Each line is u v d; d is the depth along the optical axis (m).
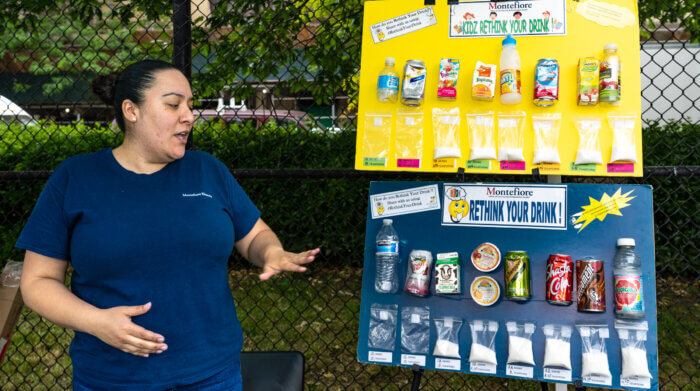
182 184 1.66
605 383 1.87
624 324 1.87
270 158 5.29
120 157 1.65
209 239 1.62
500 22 2.06
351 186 5.36
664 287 4.87
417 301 2.10
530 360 1.93
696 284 4.91
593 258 1.95
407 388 3.32
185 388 1.57
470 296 2.05
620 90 1.94
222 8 3.60
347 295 5.00
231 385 1.66
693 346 3.76
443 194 2.12
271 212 5.45
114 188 1.58
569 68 1.99
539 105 1.99
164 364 1.55
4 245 5.32
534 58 2.02
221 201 1.73
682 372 3.43
